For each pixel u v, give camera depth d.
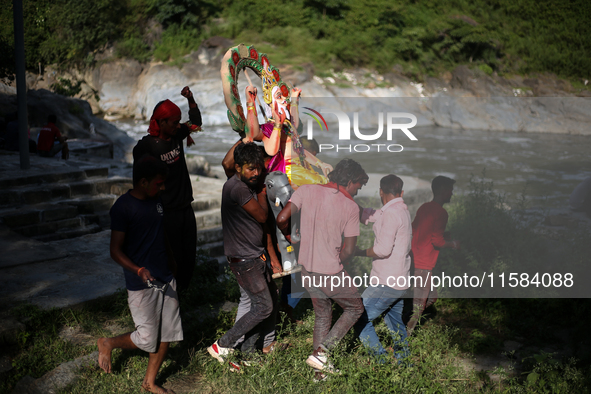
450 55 34.84
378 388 3.48
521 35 36.41
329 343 3.63
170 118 3.93
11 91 16.14
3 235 5.54
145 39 32.72
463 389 3.60
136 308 3.25
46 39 31.11
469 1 38.41
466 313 4.98
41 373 3.46
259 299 3.62
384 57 34.56
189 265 4.41
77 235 6.22
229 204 3.55
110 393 3.33
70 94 27.33
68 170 7.13
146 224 3.24
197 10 35.19
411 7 37.19
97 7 31.27
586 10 35.84
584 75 33.34
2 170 7.00
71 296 4.28
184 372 3.70
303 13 36.78
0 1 29.50
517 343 4.48
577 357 4.15
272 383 3.56
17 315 3.89
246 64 3.89
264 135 3.96
